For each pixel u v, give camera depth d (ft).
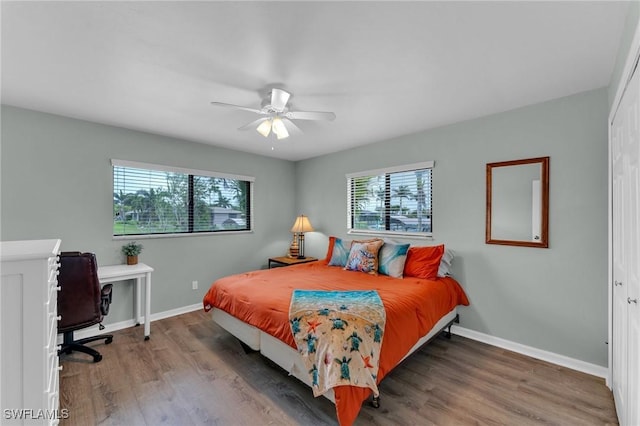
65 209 9.20
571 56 5.73
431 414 5.75
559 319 7.79
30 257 3.22
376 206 12.54
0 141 8.15
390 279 9.36
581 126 7.43
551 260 7.91
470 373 7.27
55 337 4.35
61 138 9.11
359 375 5.07
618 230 5.79
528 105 8.27
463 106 8.34
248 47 5.40
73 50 5.47
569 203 7.62
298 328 5.96
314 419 5.66
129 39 5.15
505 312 8.73
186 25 4.75
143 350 8.59
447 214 10.07
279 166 15.72
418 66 6.11
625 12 4.43
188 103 8.06
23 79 6.64
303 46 5.37
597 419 5.61
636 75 4.10
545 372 7.33
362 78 6.63
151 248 11.12
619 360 5.71
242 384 6.86
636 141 4.19
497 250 8.91
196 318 11.34
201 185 12.85
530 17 4.57
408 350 6.48
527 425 5.45
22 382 3.24
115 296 10.20
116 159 10.17
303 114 7.55
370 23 4.71
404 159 11.32
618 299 5.82
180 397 6.35
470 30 4.90
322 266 11.84
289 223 16.22
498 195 8.86
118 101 7.94
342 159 13.82
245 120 9.52
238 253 13.91
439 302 8.28
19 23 4.65
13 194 8.36
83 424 5.53
